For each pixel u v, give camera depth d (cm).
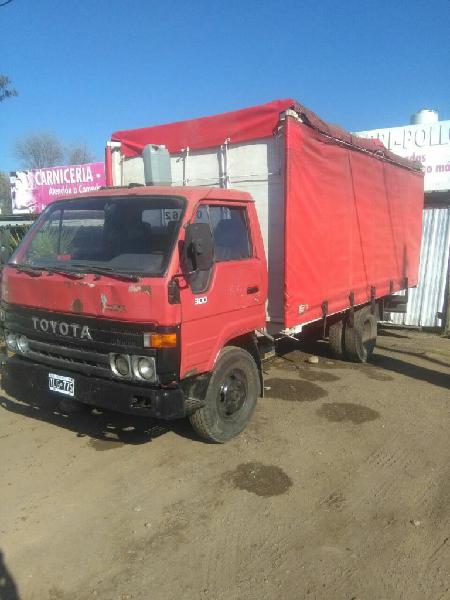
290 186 546
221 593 310
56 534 363
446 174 1255
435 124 1253
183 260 423
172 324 407
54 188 1752
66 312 441
